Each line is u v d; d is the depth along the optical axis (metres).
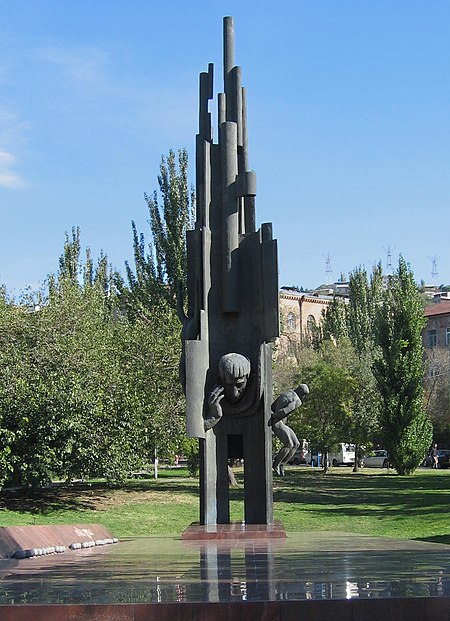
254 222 14.59
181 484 35.62
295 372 50.41
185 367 13.94
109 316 40.16
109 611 6.57
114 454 24.86
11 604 6.74
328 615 6.51
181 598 6.83
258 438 14.11
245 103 15.12
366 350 63.19
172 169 43.12
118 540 14.40
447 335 69.19
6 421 23.62
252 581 7.76
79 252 53.16
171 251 42.72
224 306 14.16
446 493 30.66
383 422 46.09
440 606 6.51
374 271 72.81
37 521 22.27
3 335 27.64
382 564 9.19
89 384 25.52
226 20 15.23
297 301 81.25
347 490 33.06
